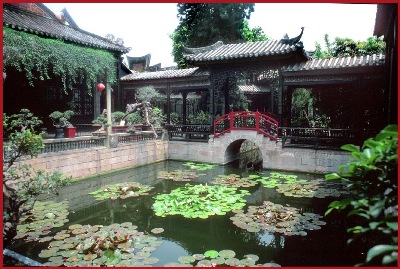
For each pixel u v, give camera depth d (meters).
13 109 16.69
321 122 20.30
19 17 15.34
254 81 28.34
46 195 11.09
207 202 10.09
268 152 15.73
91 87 19.05
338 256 6.64
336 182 12.87
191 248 7.14
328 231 7.93
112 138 14.71
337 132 14.49
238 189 12.19
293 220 8.56
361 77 13.90
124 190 11.41
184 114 22.23
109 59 17.89
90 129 19.94
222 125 17.39
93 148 13.64
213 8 27.44
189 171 15.50
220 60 16.78
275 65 15.99
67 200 10.73
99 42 18.45
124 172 15.12
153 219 9.04
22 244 7.04
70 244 6.93
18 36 13.14
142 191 11.64
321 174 14.38
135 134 16.38
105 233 7.54
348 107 18.56
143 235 7.65
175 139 18.81
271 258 6.57
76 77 18.31
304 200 10.62
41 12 18.55
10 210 5.64
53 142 11.82
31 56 13.70
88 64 16.64
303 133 16.59
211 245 7.30
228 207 9.77
